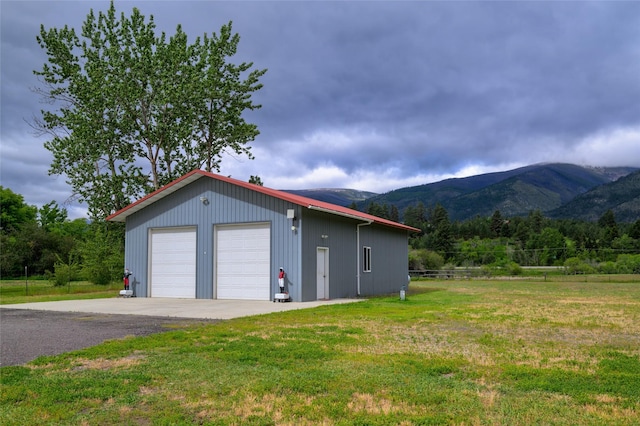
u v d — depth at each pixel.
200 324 10.55
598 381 5.59
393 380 5.59
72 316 12.42
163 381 5.66
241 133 32.88
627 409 4.62
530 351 7.35
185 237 19.42
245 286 17.91
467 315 11.96
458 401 4.85
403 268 26.56
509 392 5.19
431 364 6.36
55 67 29.92
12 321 11.34
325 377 5.73
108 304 16.05
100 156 29.31
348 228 20.39
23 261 44.62
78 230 65.50
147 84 30.50
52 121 30.08
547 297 18.72
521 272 40.34
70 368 6.34
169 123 30.72
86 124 28.45
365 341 8.14
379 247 23.55
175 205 19.64
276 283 17.19
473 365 6.37
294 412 4.55
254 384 5.46
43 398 5.00
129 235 20.66
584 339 8.49
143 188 31.06
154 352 7.30
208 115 32.47
